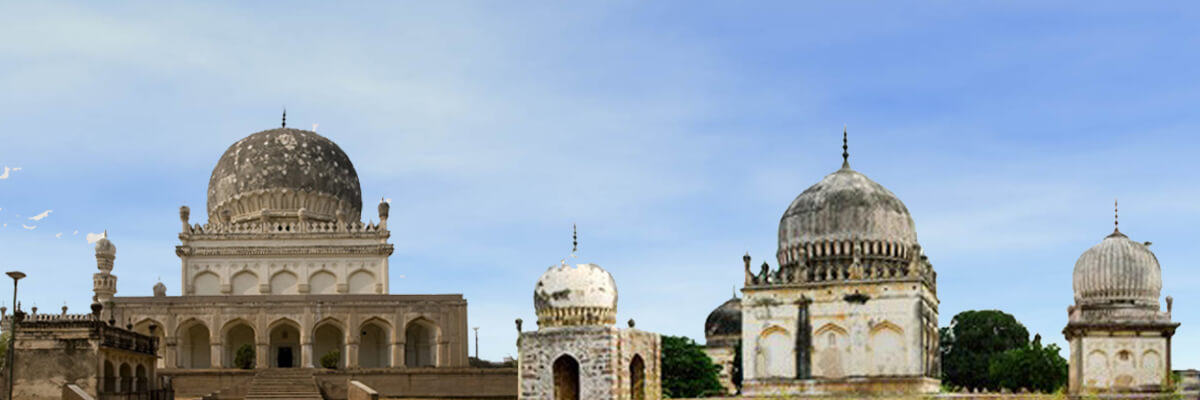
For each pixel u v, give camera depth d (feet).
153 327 184.24
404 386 169.78
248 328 193.06
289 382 165.89
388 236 203.41
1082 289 129.08
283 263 200.23
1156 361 118.32
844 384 115.34
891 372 114.21
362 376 169.78
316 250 200.64
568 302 108.68
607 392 104.27
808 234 123.34
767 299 120.06
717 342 208.44
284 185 208.13
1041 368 166.20
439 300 189.06
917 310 114.21
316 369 172.96
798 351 117.80
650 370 113.60
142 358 150.41
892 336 114.93
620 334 106.42
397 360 185.78
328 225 203.41
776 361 118.52
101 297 186.60
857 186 124.16
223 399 166.50
